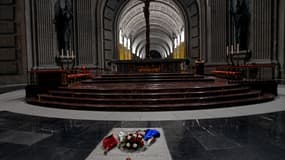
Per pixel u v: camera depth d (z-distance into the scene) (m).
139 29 42.03
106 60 20.20
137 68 16.09
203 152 3.44
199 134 4.33
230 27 15.84
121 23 28.06
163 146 3.71
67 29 15.74
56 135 4.39
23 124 5.26
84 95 7.76
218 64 16.38
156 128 4.75
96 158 3.25
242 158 3.19
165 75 13.03
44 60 13.98
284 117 5.59
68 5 15.83
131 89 7.77
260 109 6.61
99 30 18.48
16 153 3.49
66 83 9.68
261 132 4.39
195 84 9.50
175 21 34.19
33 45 13.77
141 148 3.61
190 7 21.16
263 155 3.29
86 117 5.91
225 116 5.79
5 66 13.88
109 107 6.78
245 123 5.08
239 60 14.21
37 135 4.39
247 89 8.50
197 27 20.08
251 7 13.28
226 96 7.45
